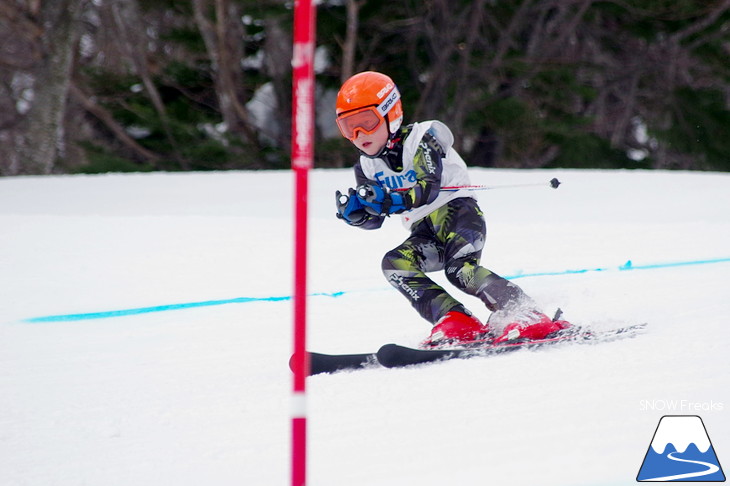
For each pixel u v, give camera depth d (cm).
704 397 1010
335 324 1602
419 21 7588
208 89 8200
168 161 8019
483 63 7988
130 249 2344
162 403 1145
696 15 7988
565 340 1277
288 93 8269
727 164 8712
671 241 2281
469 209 1384
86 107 7925
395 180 1339
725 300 1565
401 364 1213
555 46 8312
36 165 7062
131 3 8156
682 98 8606
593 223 2633
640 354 1204
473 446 893
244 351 1434
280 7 7006
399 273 1370
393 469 848
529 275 1934
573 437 903
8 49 8112
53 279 2030
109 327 1620
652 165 8694
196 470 887
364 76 1311
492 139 8512
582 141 8456
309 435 954
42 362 1395
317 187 3750
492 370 1162
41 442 1009
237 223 2720
